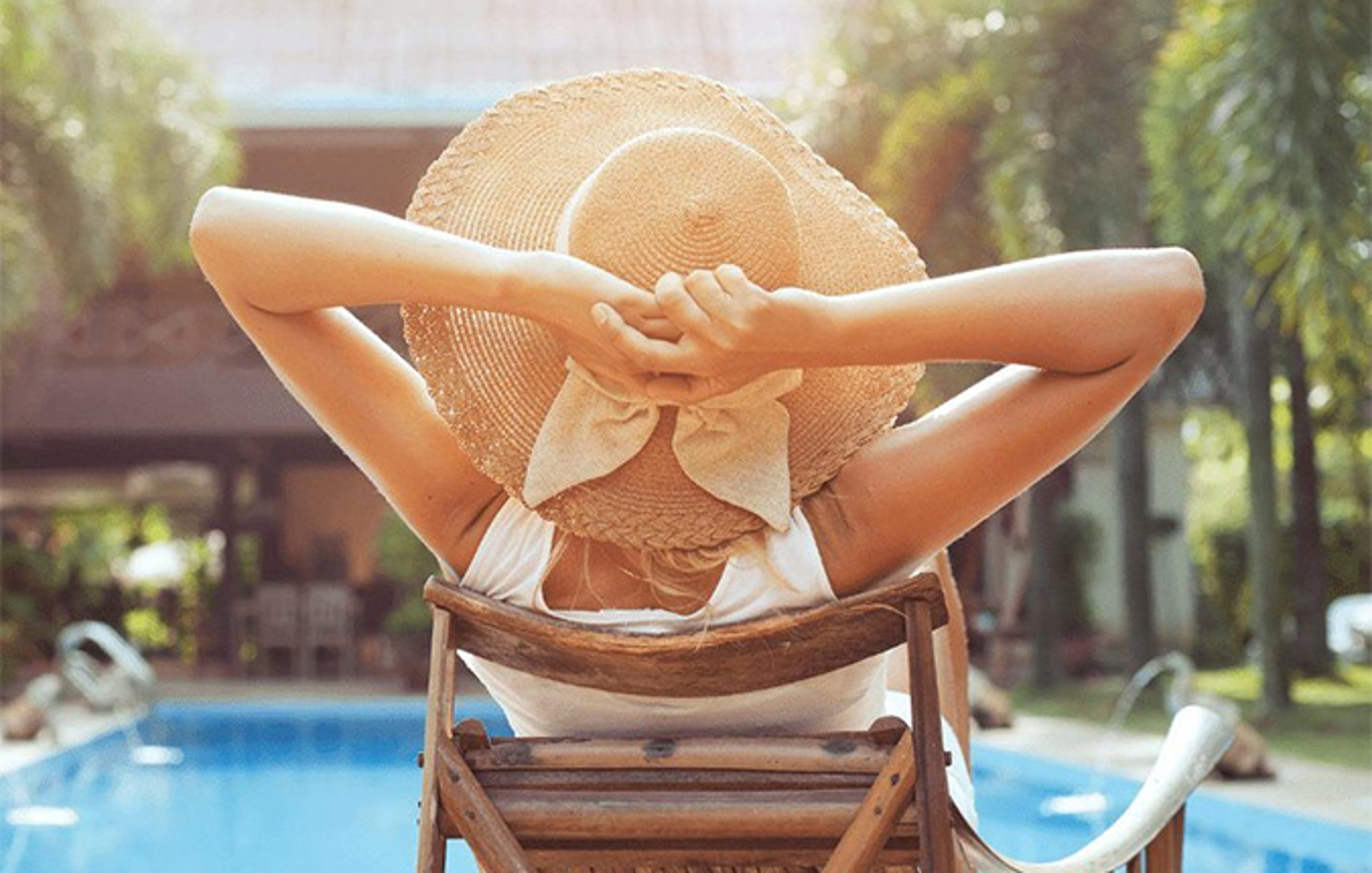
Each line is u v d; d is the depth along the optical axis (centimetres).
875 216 151
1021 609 1848
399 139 1650
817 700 152
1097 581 1933
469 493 150
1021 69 1207
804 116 1369
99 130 1334
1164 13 1192
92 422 1728
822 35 1401
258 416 1748
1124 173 1191
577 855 142
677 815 139
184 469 2211
